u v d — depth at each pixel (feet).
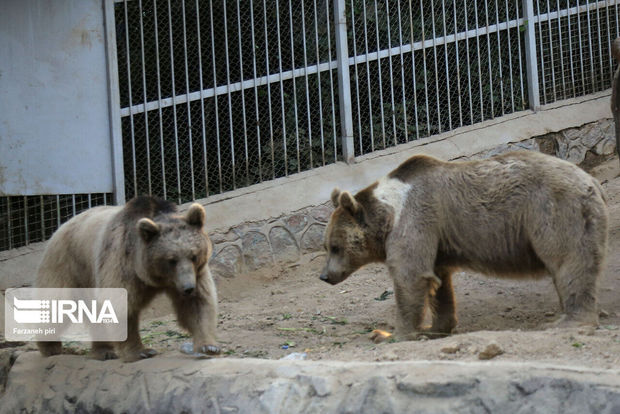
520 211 24.47
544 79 43.32
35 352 26.68
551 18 43.57
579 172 24.41
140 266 22.30
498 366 18.03
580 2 45.24
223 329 28.99
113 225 23.29
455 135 40.60
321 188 37.73
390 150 39.47
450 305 26.50
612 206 36.55
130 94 34.88
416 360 20.35
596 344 20.11
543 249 24.09
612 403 16.39
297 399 19.61
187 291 21.45
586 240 23.72
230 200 36.37
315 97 38.83
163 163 35.42
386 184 26.30
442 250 25.66
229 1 37.24
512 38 43.01
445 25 41.11
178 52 36.42
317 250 37.40
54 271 25.67
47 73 33.60
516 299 29.32
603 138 43.62
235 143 37.37
